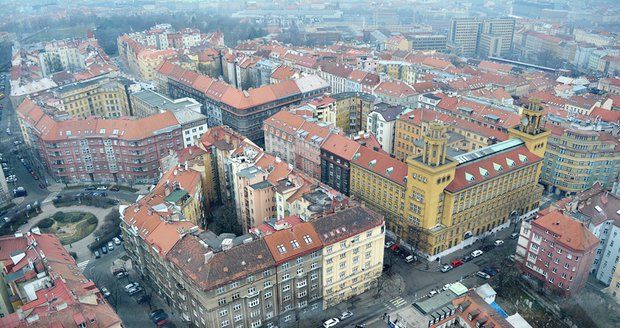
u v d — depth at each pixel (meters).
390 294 170.25
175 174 197.00
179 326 155.88
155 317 159.25
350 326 155.62
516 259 174.25
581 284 162.38
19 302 137.00
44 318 114.00
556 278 160.62
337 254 155.88
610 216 168.88
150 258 160.50
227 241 142.25
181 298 149.38
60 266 139.38
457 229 190.88
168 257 146.12
